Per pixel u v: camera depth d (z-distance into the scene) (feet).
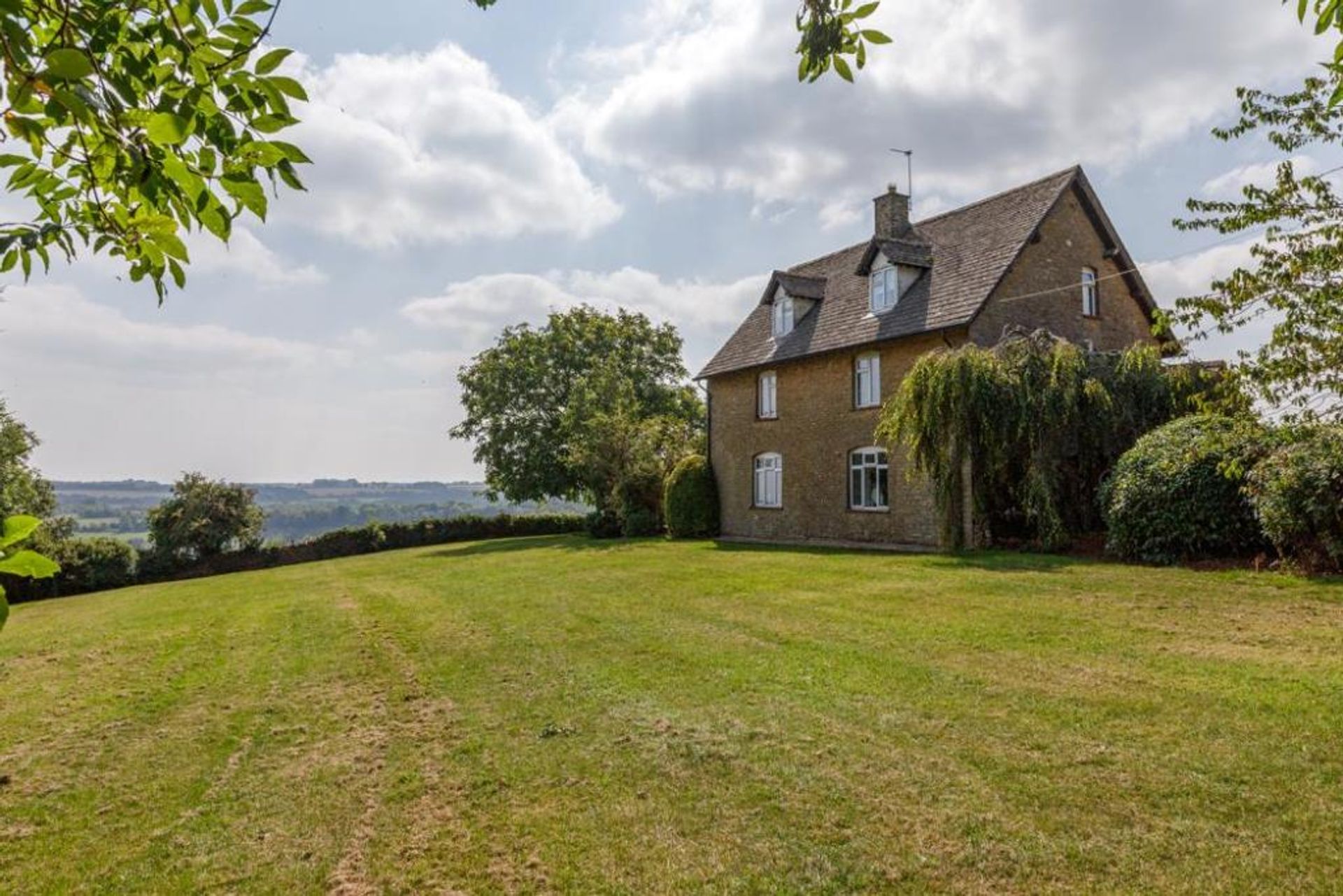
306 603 44.83
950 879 11.30
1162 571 35.88
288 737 19.08
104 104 6.35
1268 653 21.74
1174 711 17.35
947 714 17.90
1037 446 46.47
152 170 7.13
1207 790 13.52
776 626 28.86
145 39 7.15
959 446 48.34
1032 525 48.55
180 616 43.62
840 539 65.21
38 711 22.67
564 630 30.37
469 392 123.44
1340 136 22.86
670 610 33.45
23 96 6.10
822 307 72.95
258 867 12.60
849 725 17.57
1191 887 10.79
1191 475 37.55
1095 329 62.54
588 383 109.09
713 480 82.02
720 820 13.39
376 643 30.30
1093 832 12.35
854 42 11.76
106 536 96.07
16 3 5.73
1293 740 15.39
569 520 123.85
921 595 33.71
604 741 17.40
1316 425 23.36
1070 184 60.59
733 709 19.12
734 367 77.82
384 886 11.85
